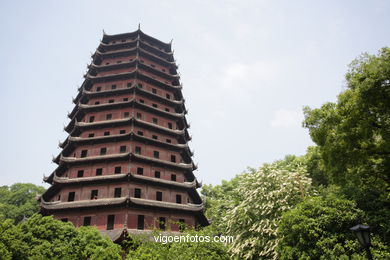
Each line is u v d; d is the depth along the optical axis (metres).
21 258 20.53
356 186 22.45
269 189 26.42
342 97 22.28
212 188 59.75
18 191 63.25
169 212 39.03
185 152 47.09
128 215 35.69
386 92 19.20
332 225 18.78
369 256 12.32
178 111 52.34
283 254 19.95
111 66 48.94
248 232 25.55
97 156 40.28
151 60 52.62
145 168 40.69
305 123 24.62
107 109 45.16
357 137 21.03
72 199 38.25
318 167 37.34
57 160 44.66
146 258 19.27
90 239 25.89
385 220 18.89
